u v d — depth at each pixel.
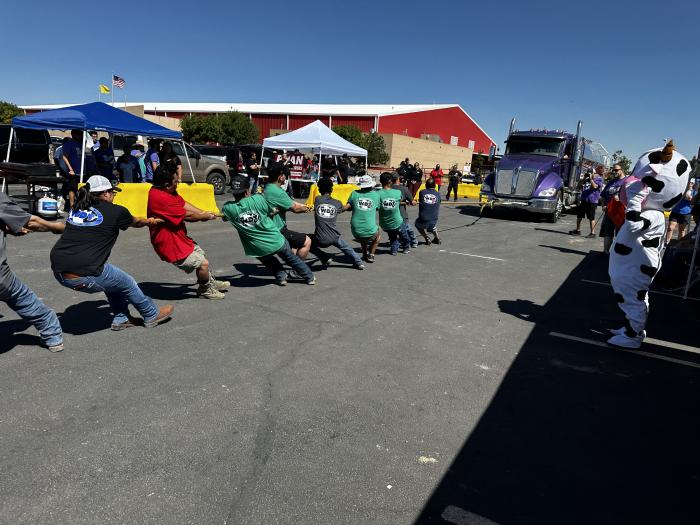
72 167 10.78
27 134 14.81
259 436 3.18
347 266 8.27
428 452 3.12
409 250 9.95
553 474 2.96
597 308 6.55
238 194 5.99
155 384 3.78
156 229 5.29
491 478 2.90
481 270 8.52
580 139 17.80
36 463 2.80
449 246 10.90
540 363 4.63
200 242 9.61
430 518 2.54
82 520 2.40
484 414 3.63
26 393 3.54
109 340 4.56
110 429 3.16
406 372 4.25
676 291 7.73
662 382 4.34
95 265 4.22
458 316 5.88
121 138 17.55
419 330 5.31
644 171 4.74
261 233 6.17
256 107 62.16
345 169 17.17
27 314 3.99
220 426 3.26
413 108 57.62
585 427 3.53
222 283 6.26
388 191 9.02
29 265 7.03
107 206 4.30
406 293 6.75
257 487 2.70
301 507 2.57
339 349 4.66
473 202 24.20
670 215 11.05
